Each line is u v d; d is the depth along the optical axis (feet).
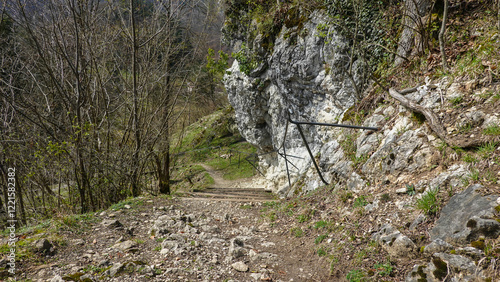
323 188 21.98
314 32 35.06
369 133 20.03
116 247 14.01
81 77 30.40
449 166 12.96
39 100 33.78
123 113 36.68
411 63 21.17
